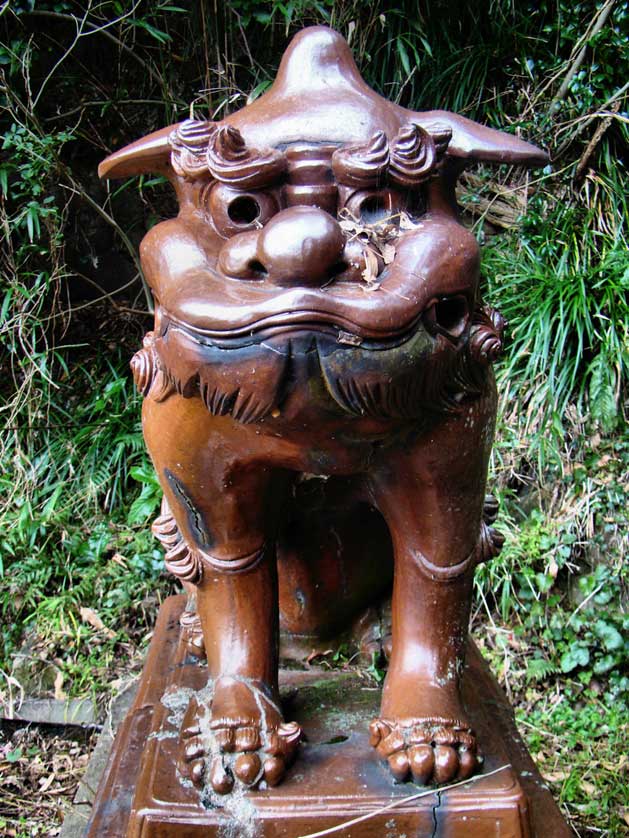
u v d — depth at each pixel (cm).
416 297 69
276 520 95
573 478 244
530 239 283
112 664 223
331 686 107
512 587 235
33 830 179
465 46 300
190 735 89
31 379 255
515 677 221
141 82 282
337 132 76
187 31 275
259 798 83
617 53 281
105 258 295
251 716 88
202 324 69
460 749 86
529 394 255
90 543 246
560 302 254
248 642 94
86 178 285
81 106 268
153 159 86
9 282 251
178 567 95
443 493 86
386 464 86
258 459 83
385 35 287
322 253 66
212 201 75
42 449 265
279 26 276
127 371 284
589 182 290
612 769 193
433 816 82
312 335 66
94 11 262
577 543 236
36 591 234
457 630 93
